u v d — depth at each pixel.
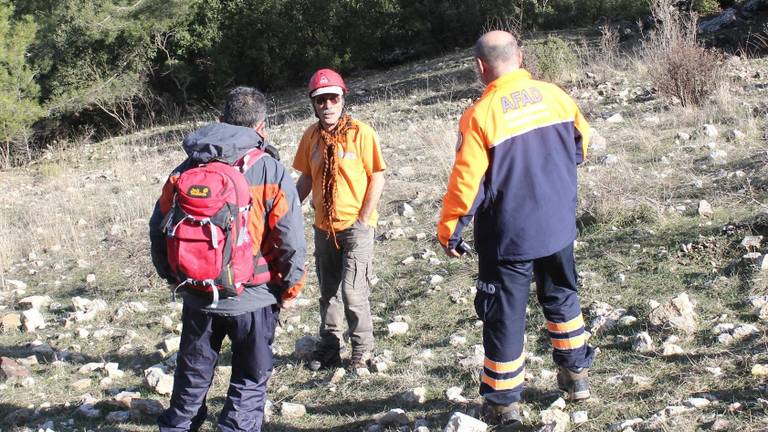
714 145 8.93
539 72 14.86
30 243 9.69
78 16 22.97
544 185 3.93
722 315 5.14
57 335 6.70
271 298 3.94
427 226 8.24
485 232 4.00
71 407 5.18
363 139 5.09
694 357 4.64
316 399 4.93
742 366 4.39
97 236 9.75
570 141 4.04
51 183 13.98
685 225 6.75
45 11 24.20
